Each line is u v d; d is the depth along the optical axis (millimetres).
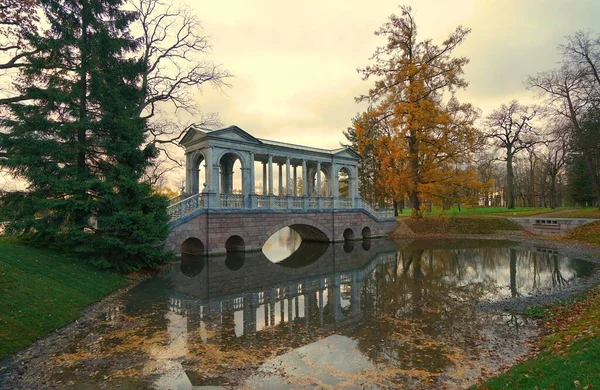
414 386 5906
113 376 6414
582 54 27250
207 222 21781
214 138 22844
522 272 16297
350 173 33469
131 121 15039
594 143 27953
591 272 15336
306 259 22047
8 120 13234
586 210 34062
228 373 6523
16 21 15797
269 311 10781
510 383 4992
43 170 13320
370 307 11070
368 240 32625
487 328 8852
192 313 10555
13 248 12539
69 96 13578
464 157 30875
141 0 21875
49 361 7020
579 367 4691
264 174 30828
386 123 33656
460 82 29953
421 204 33000
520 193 69312
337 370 6602
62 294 10430
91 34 15414
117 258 14539
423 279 15289
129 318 9961
